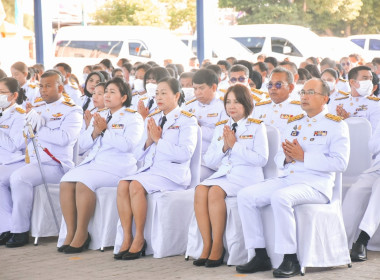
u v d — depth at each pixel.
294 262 5.31
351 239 6.03
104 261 5.91
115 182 6.34
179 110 6.19
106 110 6.67
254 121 5.77
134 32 19.50
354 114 7.27
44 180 6.58
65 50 19.72
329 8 28.92
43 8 14.28
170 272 5.50
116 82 6.39
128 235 6.02
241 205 5.43
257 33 20.42
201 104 7.10
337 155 5.40
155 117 6.39
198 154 6.22
